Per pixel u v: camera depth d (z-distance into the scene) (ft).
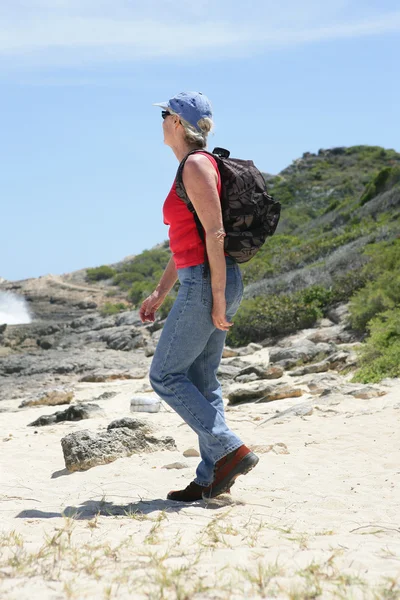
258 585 11.43
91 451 26.63
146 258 320.50
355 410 36.42
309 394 46.70
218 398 19.15
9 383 86.69
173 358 17.85
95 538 14.62
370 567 12.64
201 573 12.12
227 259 17.95
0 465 28.73
